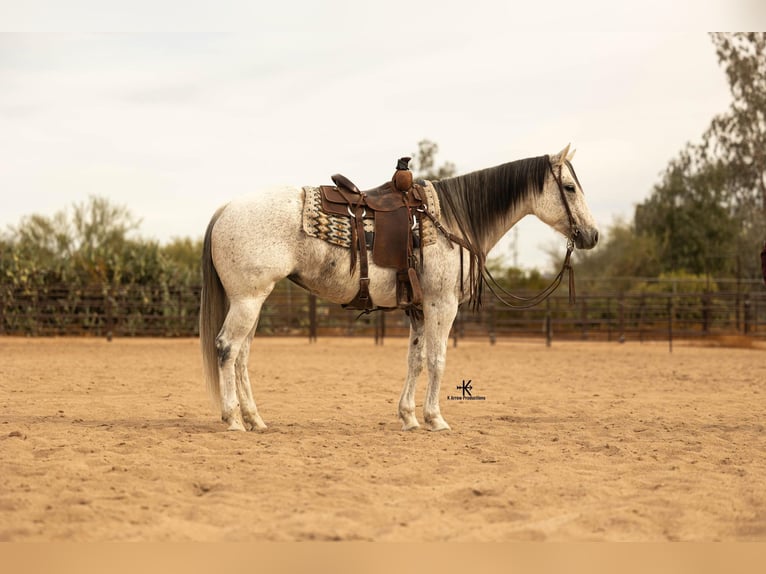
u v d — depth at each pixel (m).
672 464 5.86
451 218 7.26
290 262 6.83
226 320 6.89
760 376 13.63
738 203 36.25
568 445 6.68
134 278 24.88
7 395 9.84
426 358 7.40
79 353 17.64
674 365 15.85
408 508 4.61
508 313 25.44
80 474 5.22
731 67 34.69
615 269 35.31
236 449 6.23
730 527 4.34
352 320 23.77
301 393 10.66
